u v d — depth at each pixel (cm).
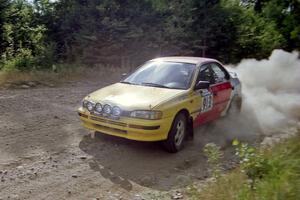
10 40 1722
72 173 495
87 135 662
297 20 2305
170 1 2111
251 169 450
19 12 1848
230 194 397
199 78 677
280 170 430
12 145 584
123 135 571
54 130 682
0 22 1736
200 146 653
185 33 2038
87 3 1888
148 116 555
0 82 1158
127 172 514
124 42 1833
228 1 2328
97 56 1811
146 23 1959
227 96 782
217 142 684
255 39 2305
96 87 1247
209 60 750
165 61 722
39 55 1688
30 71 1370
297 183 379
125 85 666
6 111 805
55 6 1944
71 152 572
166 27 2005
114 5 1819
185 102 615
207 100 688
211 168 549
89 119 604
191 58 746
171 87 646
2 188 437
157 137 566
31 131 668
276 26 2417
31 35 1839
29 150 568
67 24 1855
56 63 1697
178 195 448
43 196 425
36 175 480
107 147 606
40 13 1936
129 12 1875
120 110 566
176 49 2042
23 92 1056
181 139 618
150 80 673
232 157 609
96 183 471
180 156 594
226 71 802
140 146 622
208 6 2142
